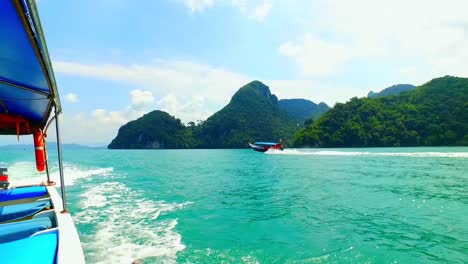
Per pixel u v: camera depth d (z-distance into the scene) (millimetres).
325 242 5574
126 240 5645
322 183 13602
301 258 4805
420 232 6176
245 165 27047
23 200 5066
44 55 2949
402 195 10383
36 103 4715
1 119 5219
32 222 3730
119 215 7754
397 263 4621
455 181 13859
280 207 8695
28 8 2229
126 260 4637
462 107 74812
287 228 6523
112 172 20688
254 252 5059
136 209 8484
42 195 5434
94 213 7980
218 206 8930
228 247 5301
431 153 37438
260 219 7312
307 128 101625
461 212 7875
